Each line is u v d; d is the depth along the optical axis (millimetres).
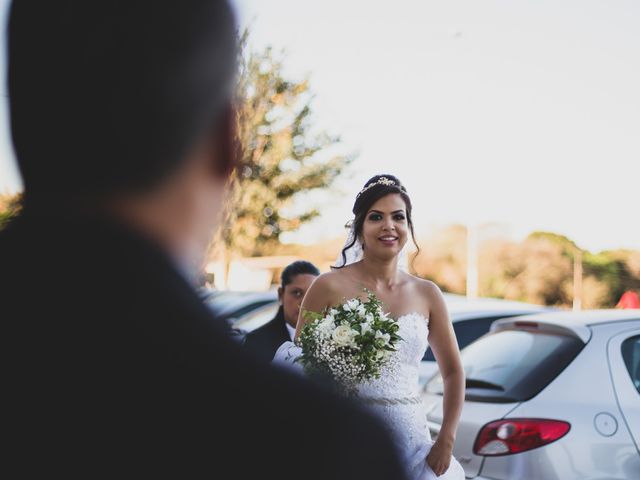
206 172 678
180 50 640
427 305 3930
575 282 48594
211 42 653
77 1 634
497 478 3957
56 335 592
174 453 578
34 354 590
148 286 609
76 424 581
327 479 579
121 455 578
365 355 3406
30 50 636
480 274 49344
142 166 639
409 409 3590
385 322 3502
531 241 50375
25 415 586
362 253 4129
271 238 15109
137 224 644
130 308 598
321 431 587
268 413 586
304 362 3451
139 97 632
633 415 4070
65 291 602
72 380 584
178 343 596
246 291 11977
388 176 4035
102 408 581
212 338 612
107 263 609
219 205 697
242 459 580
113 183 638
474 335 6758
